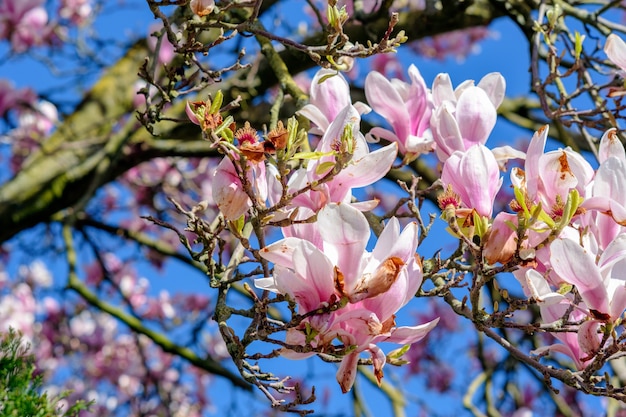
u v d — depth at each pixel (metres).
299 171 1.27
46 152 3.13
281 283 1.17
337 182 1.24
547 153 1.28
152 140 2.91
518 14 2.31
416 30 2.75
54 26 3.61
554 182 1.28
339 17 1.41
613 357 1.26
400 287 1.17
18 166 3.95
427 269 1.39
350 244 1.16
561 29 2.01
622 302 1.23
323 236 1.16
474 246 1.27
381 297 1.17
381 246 1.19
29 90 3.39
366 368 2.83
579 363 1.32
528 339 3.01
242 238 1.27
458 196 1.28
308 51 1.44
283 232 1.26
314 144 2.70
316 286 1.17
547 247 1.28
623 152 1.34
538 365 1.32
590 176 1.31
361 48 1.43
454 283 1.36
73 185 3.09
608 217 1.29
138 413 4.73
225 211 1.23
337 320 1.16
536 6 2.25
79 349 4.85
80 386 4.79
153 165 4.06
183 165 4.18
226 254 3.08
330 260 1.16
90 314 4.88
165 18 1.50
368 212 1.51
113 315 3.20
